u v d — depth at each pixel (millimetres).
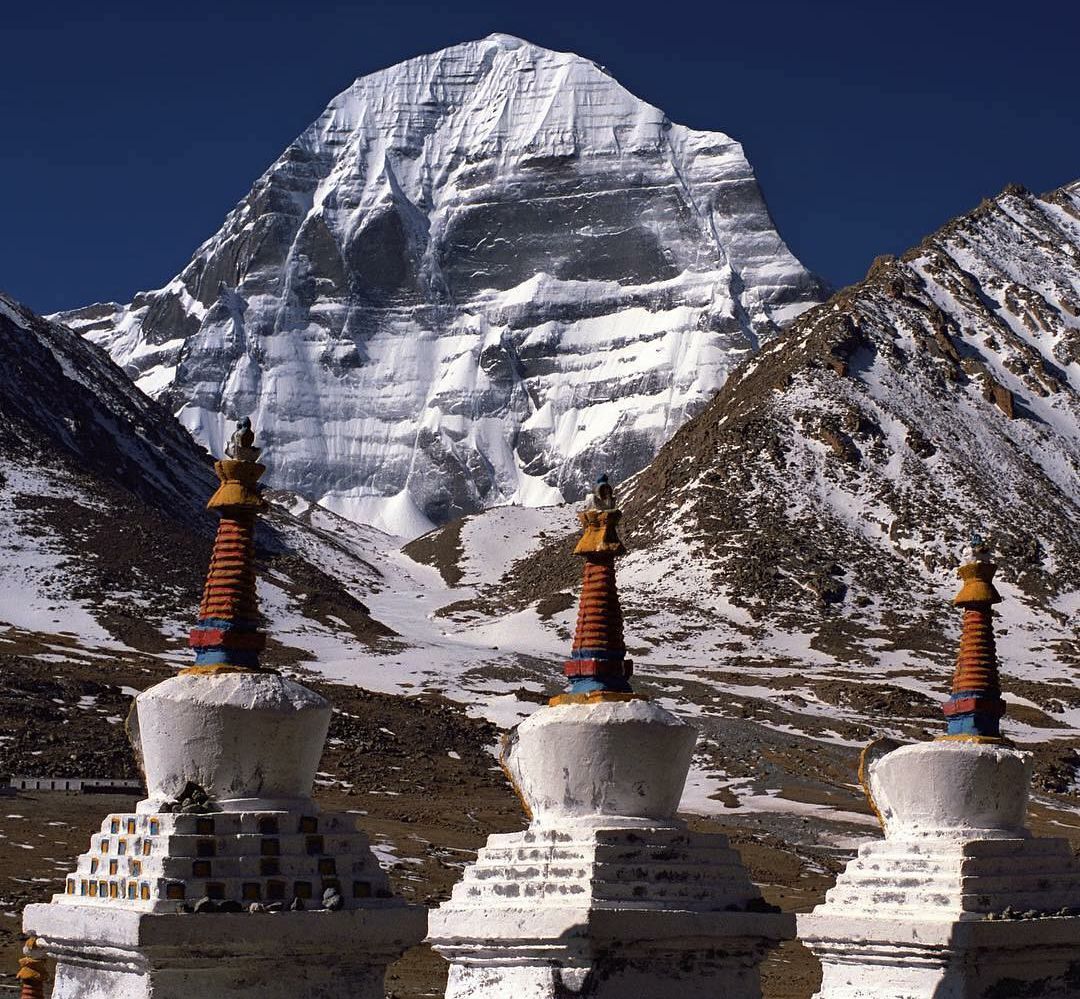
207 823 29094
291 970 29297
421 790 130625
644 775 33812
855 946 39719
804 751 149625
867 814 128250
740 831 120188
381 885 30344
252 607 31328
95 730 134625
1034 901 39594
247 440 31969
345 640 199750
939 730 169125
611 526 35656
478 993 33531
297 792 30391
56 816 101812
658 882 33031
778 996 72875
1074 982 39656
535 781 34344
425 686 173250
